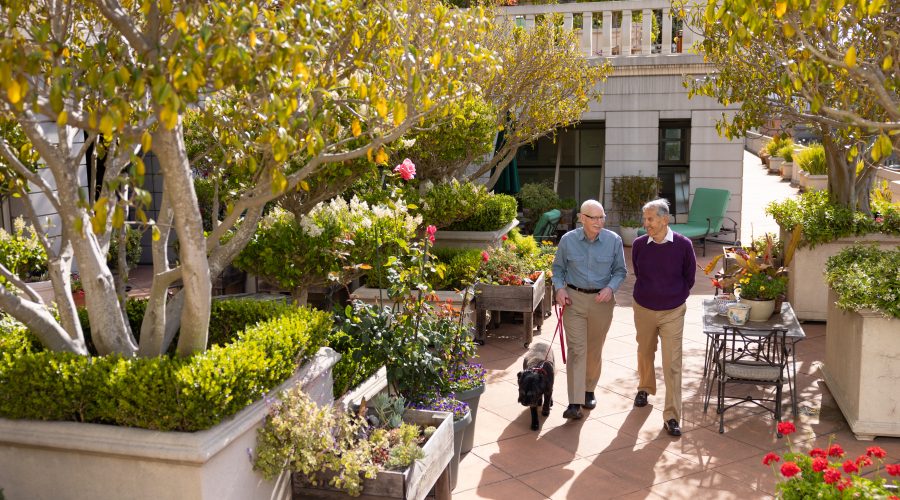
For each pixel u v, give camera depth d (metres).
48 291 7.34
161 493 3.63
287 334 4.24
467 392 5.63
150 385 3.59
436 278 8.55
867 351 5.88
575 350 6.36
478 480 5.35
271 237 6.41
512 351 8.53
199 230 3.79
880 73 4.55
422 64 4.30
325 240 6.28
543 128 12.54
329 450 4.16
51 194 4.04
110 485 3.71
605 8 15.30
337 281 6.38
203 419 3.58
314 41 3.37
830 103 7.51
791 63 4.38
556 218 13.86
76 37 4.61
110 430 3.67
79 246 4.08
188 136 7.04
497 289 8.57
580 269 6.31
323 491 4.23
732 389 7.20
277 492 4.20
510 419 6.52
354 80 3.78
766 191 23.05
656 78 15.30
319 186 6.60
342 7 3.97
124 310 4.71
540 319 9.38
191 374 3.59
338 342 5.31
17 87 2.82
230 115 4.33
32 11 4.20
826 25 5.24
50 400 3.75
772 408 6.66
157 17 3.60
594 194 17.38
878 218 9.20
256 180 4.64
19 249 7.25
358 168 6.40
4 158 4.24
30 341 4.41
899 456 5.67
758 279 6.51
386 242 6.38
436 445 4.55
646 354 6.48
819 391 7.09
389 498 4.09
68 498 3.79
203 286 3.86
